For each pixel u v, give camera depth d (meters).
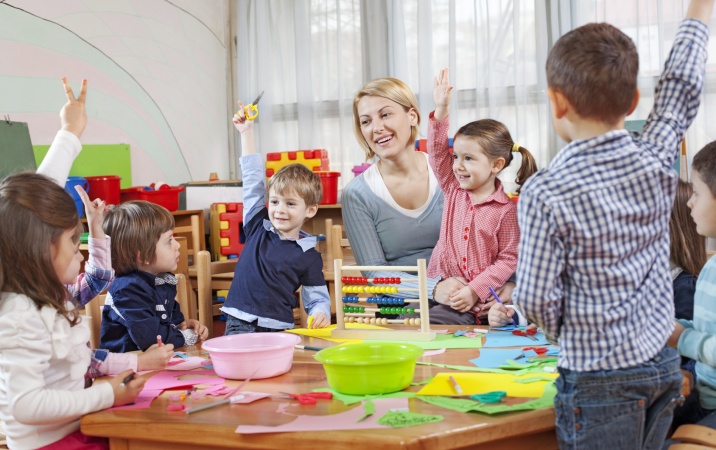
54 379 1.46
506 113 3.84
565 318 1.23
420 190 2.48
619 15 3.59
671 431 1.70
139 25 3.86
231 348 1.63
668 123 1.30
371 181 2.51
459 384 1.43
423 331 1.84
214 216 3.82
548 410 1.27
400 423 1.22
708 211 1.56
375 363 1.38
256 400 1.39
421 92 3.95
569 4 3.68
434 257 2.38
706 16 1.39
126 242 2.02
